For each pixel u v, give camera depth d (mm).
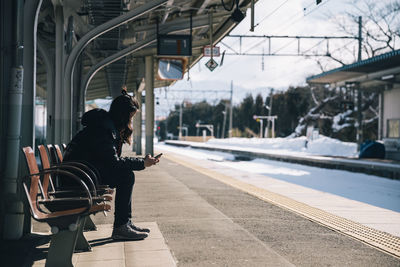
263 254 3789
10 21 4293
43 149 3697
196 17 14148
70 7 9234
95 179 3709
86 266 3371
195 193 7801
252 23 9859
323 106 45938
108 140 3766
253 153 25750
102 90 30109
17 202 4316
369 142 20109
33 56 4633
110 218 5469
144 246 3998
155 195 7496
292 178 13430
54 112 10016
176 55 14031
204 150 37938
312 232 4754
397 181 12875
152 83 20094
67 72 9242
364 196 9430
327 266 3471
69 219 2965
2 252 3816
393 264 3564
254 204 6664
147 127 20109
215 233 4590
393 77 19125
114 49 14492
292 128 56812
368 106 39688
